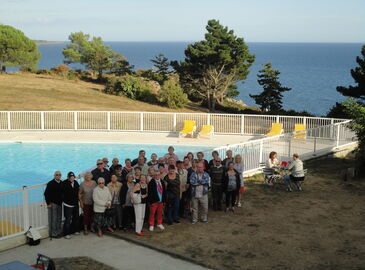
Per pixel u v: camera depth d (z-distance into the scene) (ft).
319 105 240.32
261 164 54.60
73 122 85.66
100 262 29.43
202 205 37.04
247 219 38.09
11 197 48.60
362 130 52.47
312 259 29.89
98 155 67.82
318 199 43.65
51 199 33.30
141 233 34.47
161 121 85.51
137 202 33.91
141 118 80.33
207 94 146.00
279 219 38.01
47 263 26.40
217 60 138.31
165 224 37.17
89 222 35.27
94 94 129.70
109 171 38.50
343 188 47.47
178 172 38.65
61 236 34.24
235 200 40.98
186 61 145.48
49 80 155.02
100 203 33.53
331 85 363.97
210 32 145.28
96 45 182.29
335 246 32.07
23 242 32.65
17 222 34.81
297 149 59.62
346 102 55.11
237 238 33.78
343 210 40.24
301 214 39.24
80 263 29.04
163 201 35.32
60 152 69.26
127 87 130.93
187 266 28.99
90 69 185.68
